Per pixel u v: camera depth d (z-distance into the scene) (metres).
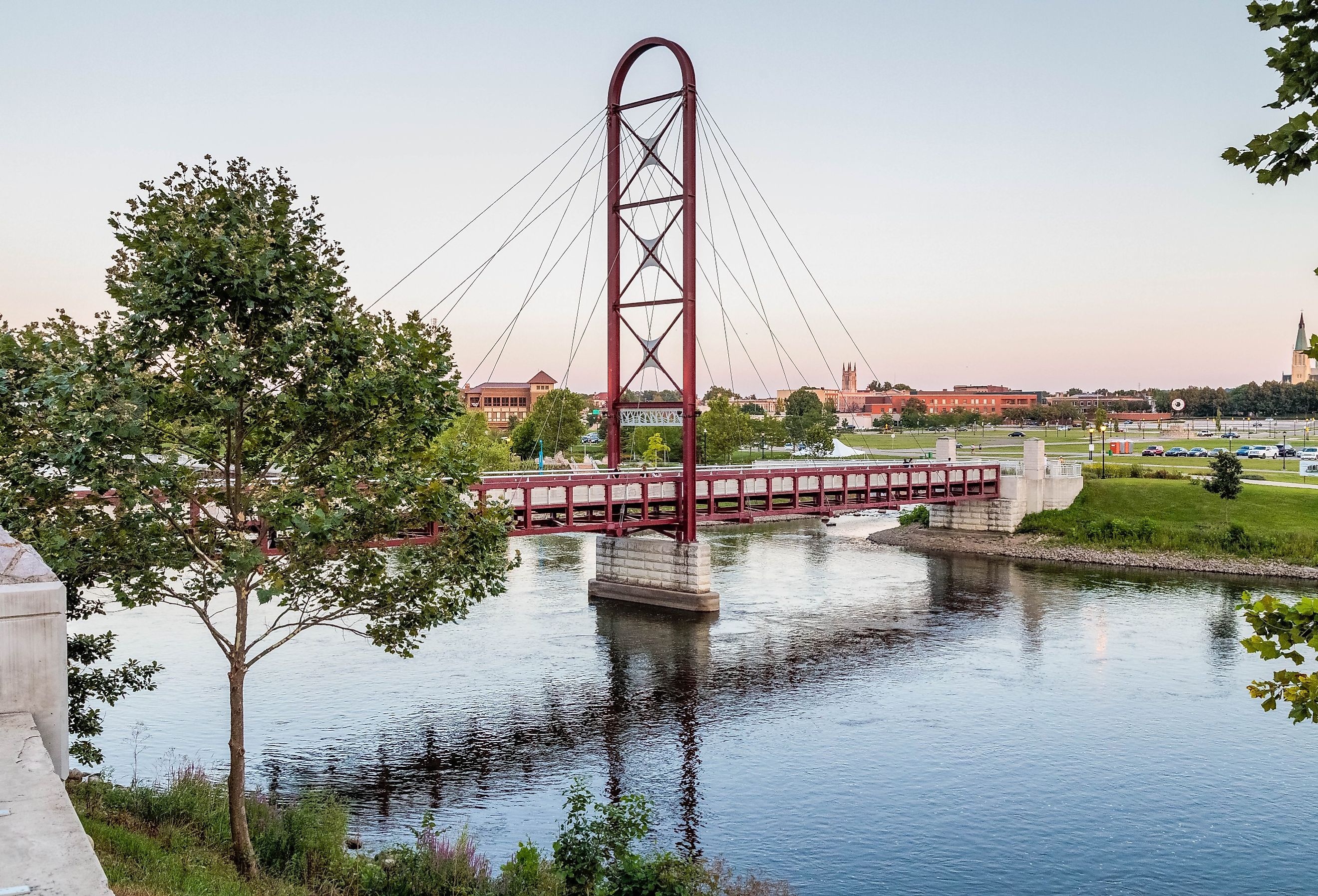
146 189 17.48
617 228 63.97
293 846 20.81
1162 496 86.06
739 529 99.12
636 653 47.56
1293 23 8.88
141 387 17.16
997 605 59.94
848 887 24.77
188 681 40.06
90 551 17.67
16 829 6.14
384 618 20.83
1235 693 41.50
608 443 68.25
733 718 37.97
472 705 38.75
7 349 17.02
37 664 8.02
